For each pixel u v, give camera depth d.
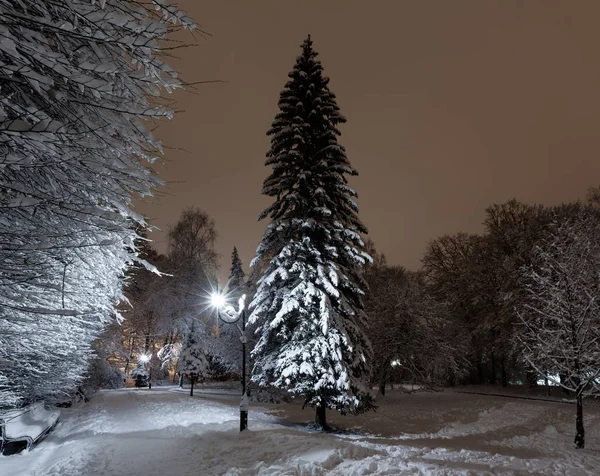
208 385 38.56
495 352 32.53
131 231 4.01
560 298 13.49
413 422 19.20
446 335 30.14
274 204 17.19
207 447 9.79
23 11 2.75
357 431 15.99
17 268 2.88
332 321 15.09
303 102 18.41
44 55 2.30
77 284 4.73
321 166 17.00
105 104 2.81
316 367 14.62
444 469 7.10
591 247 14.01
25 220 3.09
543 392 29.11
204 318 36.84
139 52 2.73
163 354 40.28
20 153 2.57
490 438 15.59
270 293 16.67
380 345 28.12
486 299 33.50
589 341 13.17
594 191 27.98
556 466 9.15
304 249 15.91
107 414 16.44
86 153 2.95
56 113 3.06
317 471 7.23
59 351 7.08
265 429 12.20
